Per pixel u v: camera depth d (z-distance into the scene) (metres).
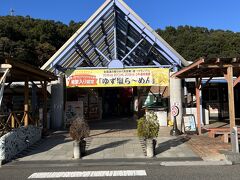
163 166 9.30
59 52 17.56
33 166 9.60
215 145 12.06
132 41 20.61
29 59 42.91
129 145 12.41
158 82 17.64
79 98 22.75
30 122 14.47
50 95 19.36
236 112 24.23
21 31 46.66
